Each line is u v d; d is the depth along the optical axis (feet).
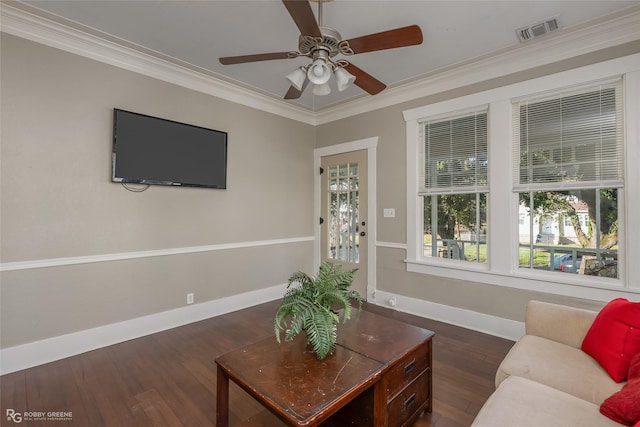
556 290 8.41
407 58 9.22
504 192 9.27
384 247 12.10
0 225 7.22
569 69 8.22
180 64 9.75
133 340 9.10
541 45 8.39
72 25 7.70
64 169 8.04
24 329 7.51
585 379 4.53
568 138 8.38
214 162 11.00
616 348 4.63
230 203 11.63
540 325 6.01
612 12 7.06
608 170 7.82
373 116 12.48
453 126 10.47
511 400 4.03
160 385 6.82
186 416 5.83
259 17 7.39
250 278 12.28
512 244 9.18
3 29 7.22
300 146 14.21
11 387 6.72
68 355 8.07
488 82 9.59
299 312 5.16
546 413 3.77
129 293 9.18
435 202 11.02
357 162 13.06
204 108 10.85
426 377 5.83
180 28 7.86
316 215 14.67
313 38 5.78
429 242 11.13
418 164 11.26
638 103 7.34
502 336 9.26
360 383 4.30
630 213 7.45
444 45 8.50
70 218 8.14
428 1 6.75
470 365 7.63
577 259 8.36
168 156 9.82
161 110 9.79
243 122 12.01
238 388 6.76
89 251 8.45
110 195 8.80
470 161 10.11
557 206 8.65
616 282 7.74
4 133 7.25
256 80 10.91
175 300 10.16
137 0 6.77
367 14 7.18
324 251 14.39
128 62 9.08
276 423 5.16
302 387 4.20
